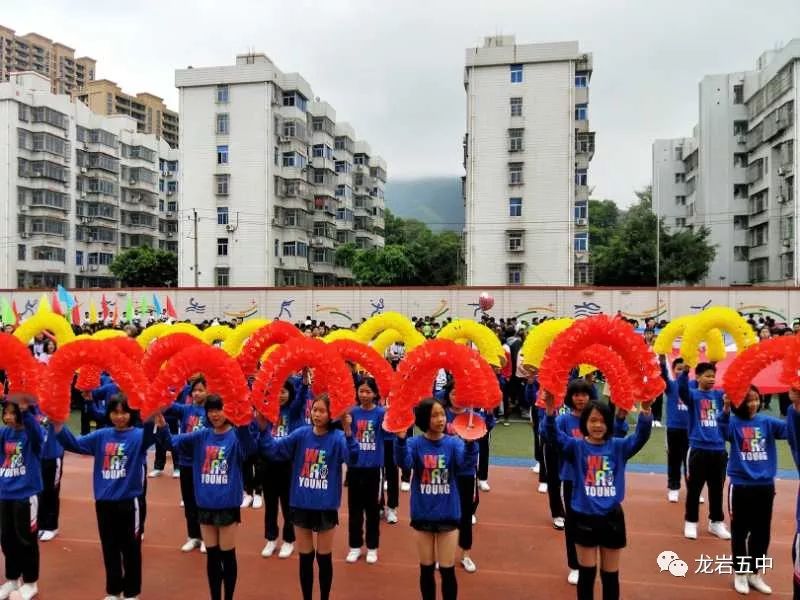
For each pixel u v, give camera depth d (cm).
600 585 555
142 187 5144
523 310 2675
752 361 522
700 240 3691
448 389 614
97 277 4709
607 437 449
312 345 486
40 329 866
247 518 724
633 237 3731
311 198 4356
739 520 535
